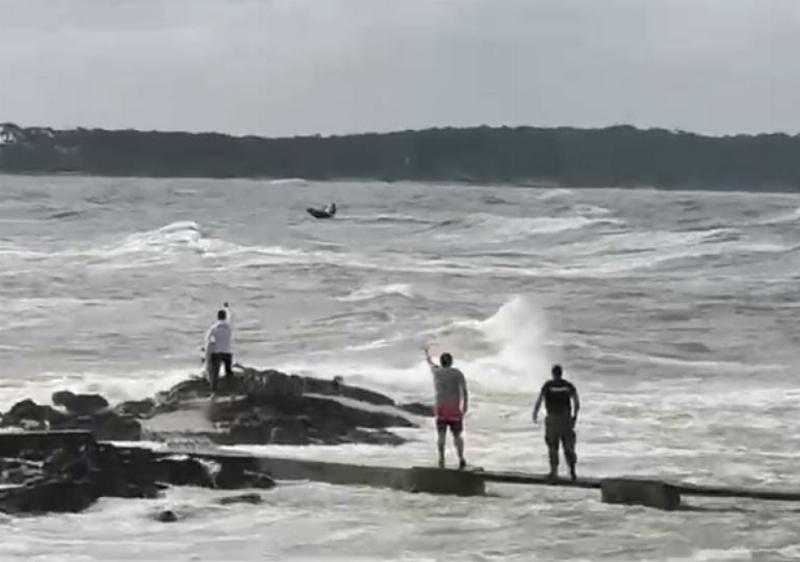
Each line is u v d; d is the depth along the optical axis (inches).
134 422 2925.7
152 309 5595.5
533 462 2844.5
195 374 3791.8
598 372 4288.9
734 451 3002.0
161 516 2234.3
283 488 2487.7
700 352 4731.8
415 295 5994.1
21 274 6643.7
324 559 2030.0
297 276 6786.4
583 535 2201.0
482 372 4168.3
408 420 3223.4
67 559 1985.7
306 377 3442.4
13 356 4379.9
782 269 7549.2
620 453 2967.5
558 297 6102.4
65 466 2369.6
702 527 2263.8
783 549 2135.8
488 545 2129.7
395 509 2351.1
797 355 4697.3
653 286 6643.7
